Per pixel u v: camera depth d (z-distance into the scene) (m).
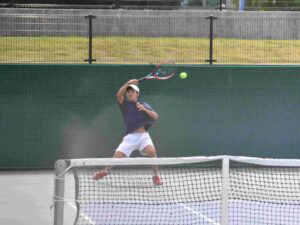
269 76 41.06
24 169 39.34
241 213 25.30
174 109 40.31
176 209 25.72
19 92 39.00
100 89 39.78
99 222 23.56
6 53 44.47
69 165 16.78
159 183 29.31
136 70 40.09
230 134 40.88
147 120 33.16
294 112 41.31
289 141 41.34
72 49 46.78
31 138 39.25
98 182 28.23
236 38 52.81
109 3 55.78
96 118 39.78
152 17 46.78
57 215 16.45
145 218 24.23
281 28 53.03
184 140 40.50
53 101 39.34
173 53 48.03
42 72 39.19
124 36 51.72
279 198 28.28
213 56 48.00
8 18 48.53
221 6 54.88
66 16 45.34
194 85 40.50
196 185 27.30
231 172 35.03
